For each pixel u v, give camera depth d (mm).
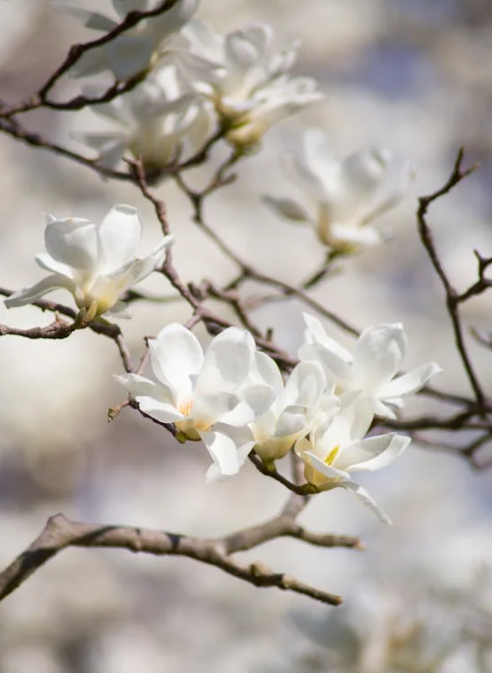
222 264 12797
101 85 4332
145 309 12031
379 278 13930
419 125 15289
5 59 13797
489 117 15742
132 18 3846
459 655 5746
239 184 13664
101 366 12086
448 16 16750
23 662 10812
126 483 12938
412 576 6215
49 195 13055
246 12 15273
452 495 12305
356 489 2791
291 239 13406
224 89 4379
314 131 4922
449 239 14156
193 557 3453
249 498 12625
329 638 5520
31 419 11672
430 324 13461
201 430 2861
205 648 11055
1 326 2982
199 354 2889
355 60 15977
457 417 4465
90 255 3021
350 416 2912
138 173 3582
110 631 11203
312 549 11242
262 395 2850
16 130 4324
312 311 13219
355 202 4895
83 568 11469
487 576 6160
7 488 12445
